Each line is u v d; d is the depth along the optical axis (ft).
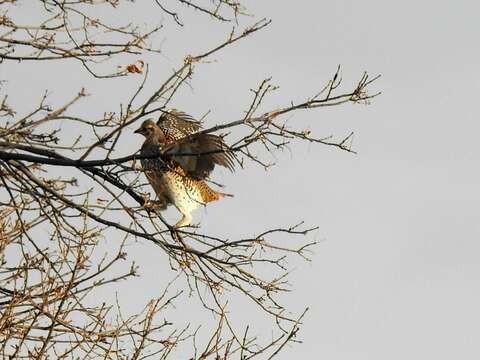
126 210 42.88
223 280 45.14
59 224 42.29
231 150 40.93
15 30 41.86
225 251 45.21
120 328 38.65
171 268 45.06
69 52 41.93
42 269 39.68
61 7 42.50
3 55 41.50
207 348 37.63
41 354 36.09
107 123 40.63
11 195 42.14
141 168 42.24
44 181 42.60
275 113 40.93
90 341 38.24
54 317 36.70
